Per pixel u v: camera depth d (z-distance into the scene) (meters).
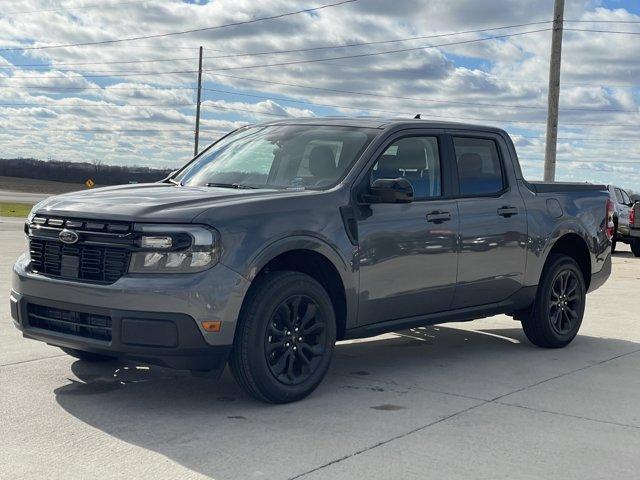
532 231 6.95
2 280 10.87
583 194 7.71
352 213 5.46
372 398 5.37
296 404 5.16
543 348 7.38
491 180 6.74
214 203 4.93
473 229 6.36
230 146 6.48
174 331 4.60
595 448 4.39
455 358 6.82
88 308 4.75
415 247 5.86
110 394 5.26
